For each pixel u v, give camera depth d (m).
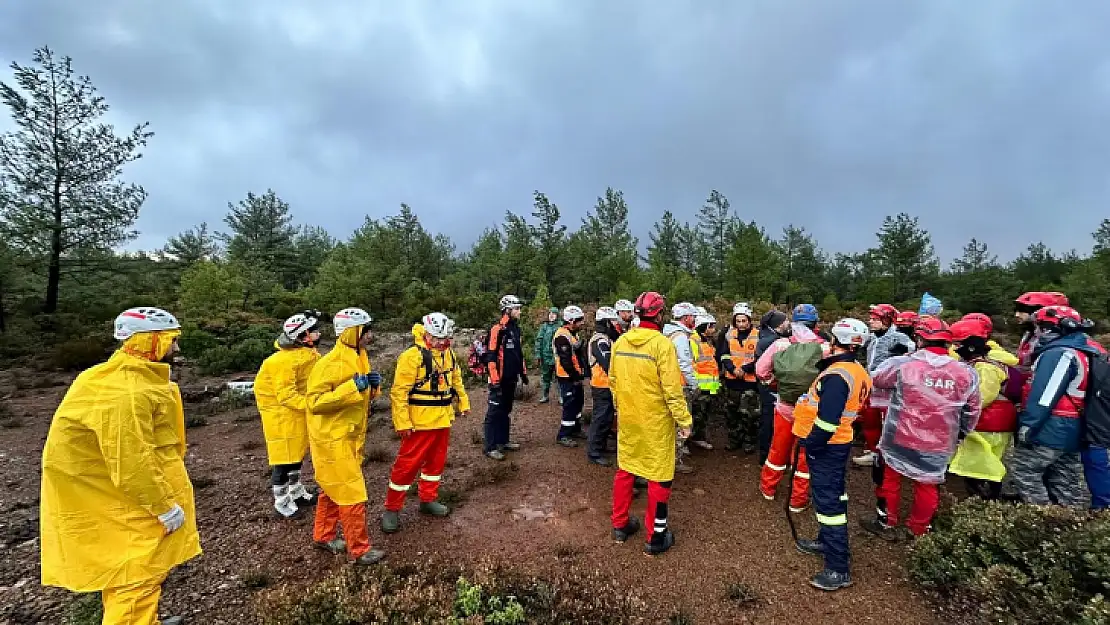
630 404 3.93
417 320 22.59
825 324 18.66
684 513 4.64
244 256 34.62
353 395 3.54
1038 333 4.85
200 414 8.81
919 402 3.75
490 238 38.22
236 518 4.67
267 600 3.26
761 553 3.99
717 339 6.59
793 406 4.46
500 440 6.22
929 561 3.56
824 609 3.34
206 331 16.94
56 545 2.55
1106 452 3.97
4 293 19.14
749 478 5.41
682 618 3.20
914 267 30.05
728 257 26.56
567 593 3.40
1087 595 2.95
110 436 2.48
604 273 25.45
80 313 21.27
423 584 3.49
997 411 4.30
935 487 3.86
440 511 4.61
